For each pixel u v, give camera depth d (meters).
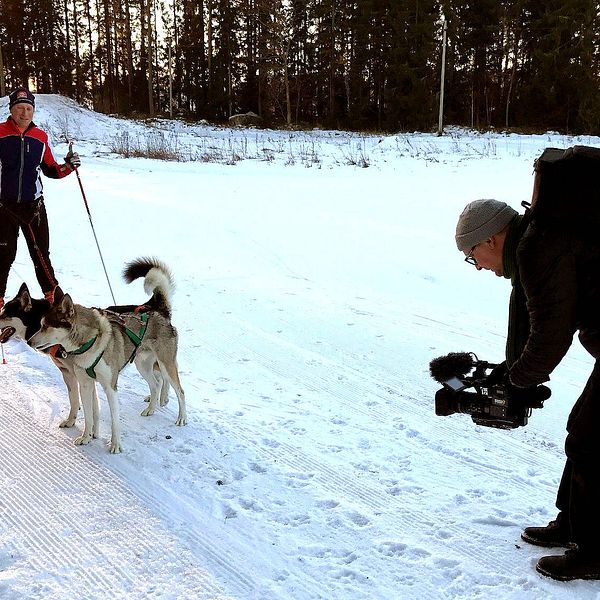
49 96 26.77
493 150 19.97
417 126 33.53
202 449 4.13
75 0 43.38
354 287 7.88
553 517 3.41
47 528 3.28
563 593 2.83
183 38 41.38
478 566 3.02
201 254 9.10
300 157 19.38
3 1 40.53
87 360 4.01
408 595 2.83
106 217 10.63
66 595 2.79
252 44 41.09
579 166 2.44
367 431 4.41
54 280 6.75
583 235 2.44
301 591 2.84
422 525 3.34
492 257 2.78
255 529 3.29
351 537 3.24
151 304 4.54
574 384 5.16
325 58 39.31
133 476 3.79
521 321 2.78
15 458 3.99
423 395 5.00
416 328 6.46
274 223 10.53
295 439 4.27
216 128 30.97
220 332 6.31
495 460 4.02
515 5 35.00
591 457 2.72
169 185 13.70
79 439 4.18
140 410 4.74
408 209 11.51
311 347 5.97
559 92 32.88
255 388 5.12
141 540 3.18
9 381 5.10
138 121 29.89
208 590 2.83
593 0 32.38
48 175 6.45
